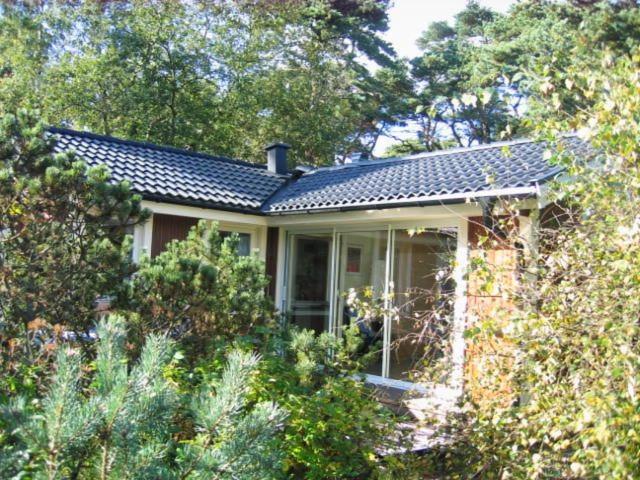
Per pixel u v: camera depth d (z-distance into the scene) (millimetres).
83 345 4930
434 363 5461
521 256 4945
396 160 12070
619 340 3482
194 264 5770
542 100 6164
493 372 4590
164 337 3113
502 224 5285
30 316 4871
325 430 4375
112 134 23188
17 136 5312
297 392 4699
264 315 6477
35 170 5293
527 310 4430
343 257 10289
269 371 4793
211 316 5969
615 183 4484
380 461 4691
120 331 2973
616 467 3094
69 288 5156
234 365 2984
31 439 2404
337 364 5309
